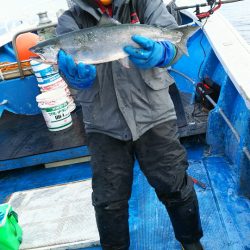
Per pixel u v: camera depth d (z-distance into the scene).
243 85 2.66
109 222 2.04
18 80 4.57
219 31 3.83
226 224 2.60
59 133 3.96
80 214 2.84
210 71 4.19
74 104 4.46
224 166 3.28
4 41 5.18
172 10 4.07
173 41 1.85
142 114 1.88
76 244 2.55
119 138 1.92
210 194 2.94
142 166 2.03
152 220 2.79
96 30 1.76
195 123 3.56
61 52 1.74
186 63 4.50
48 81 4.12
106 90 1.86
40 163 3.69
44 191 3.27
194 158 3.49
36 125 4.30
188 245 2.20
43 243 2.61
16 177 3.83
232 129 3.10
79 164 3.81
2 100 4.63
